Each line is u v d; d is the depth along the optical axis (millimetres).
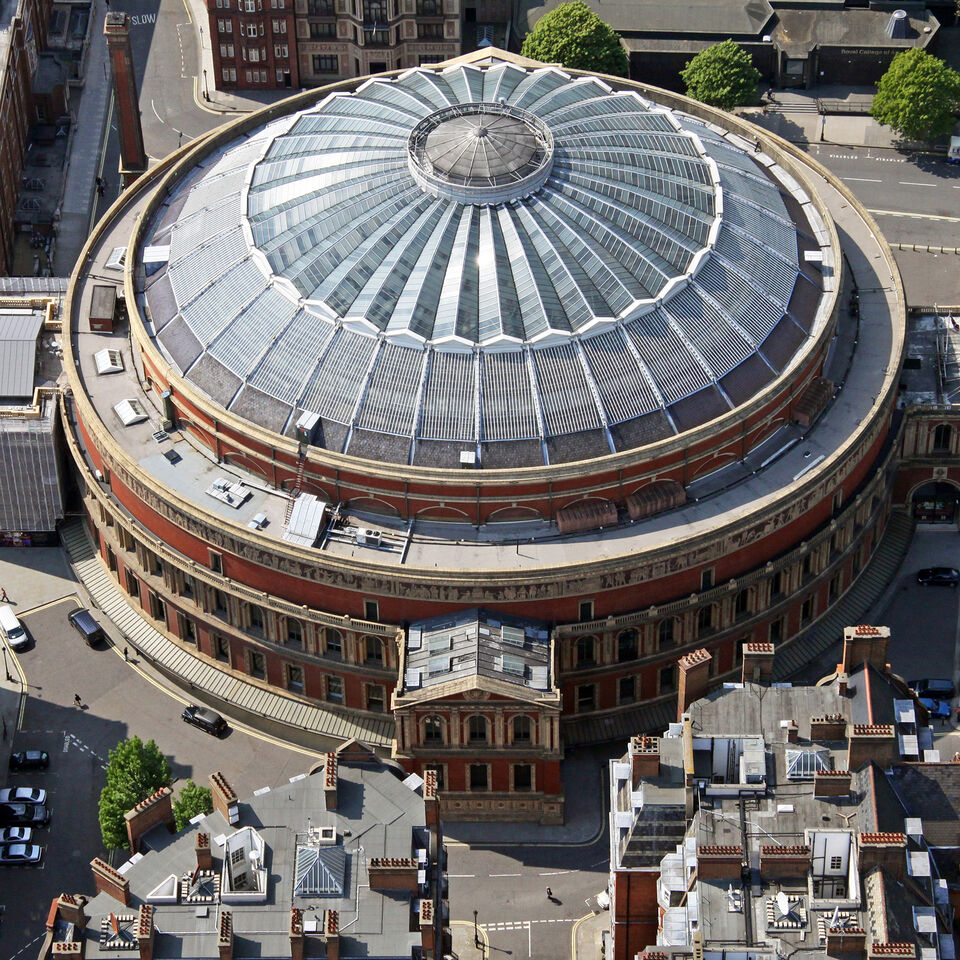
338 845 156625
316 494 198875
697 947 150500
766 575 199000
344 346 199375
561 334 198000
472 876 190500
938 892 157125
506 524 196750
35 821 194625
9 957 183375
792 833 158625
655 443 195500
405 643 191875
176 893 153000
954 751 167375
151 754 187750
